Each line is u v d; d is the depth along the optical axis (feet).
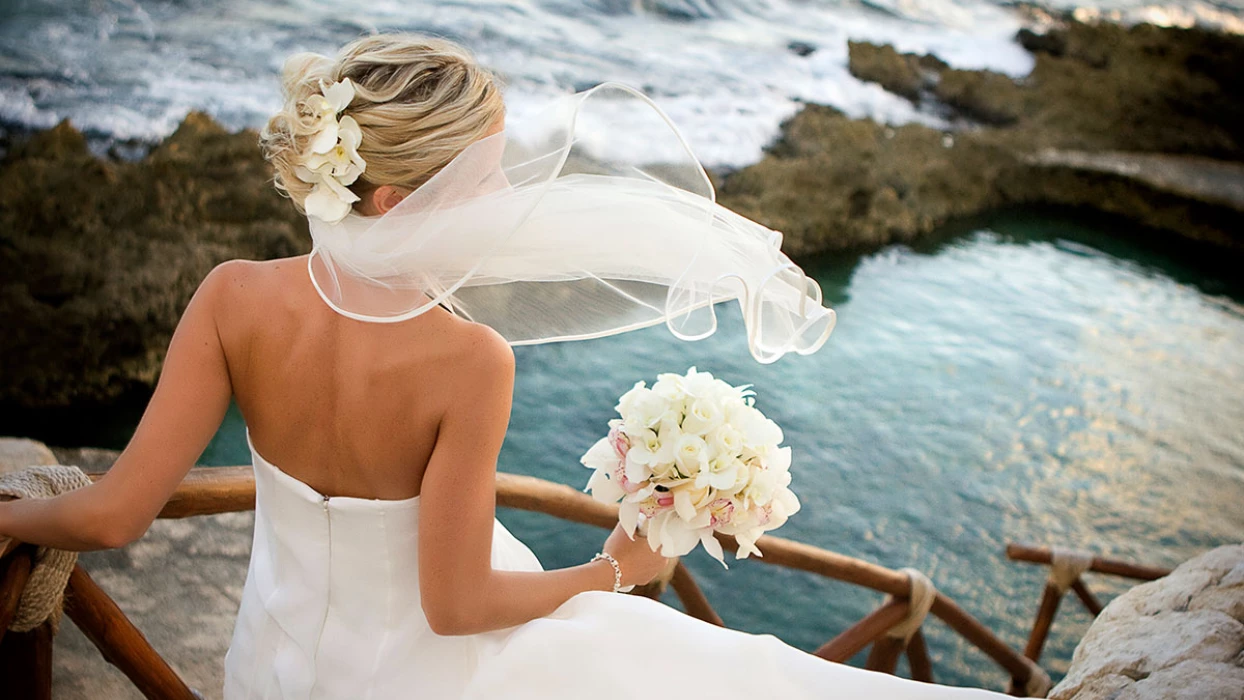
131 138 22.41
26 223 20.68
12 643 5.06
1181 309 29.99
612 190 4.16
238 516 10.43
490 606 4.17
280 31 28.73
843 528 19.69
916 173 33.01
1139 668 5.58
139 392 20.68
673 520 4.54
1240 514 21.47
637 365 23.04
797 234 29.99
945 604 9.71
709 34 38.17
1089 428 23.57
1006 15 42.65
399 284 3.84
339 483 4.11
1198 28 40.98
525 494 7.30
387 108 3.68
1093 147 37.29
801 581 18.31
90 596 5.30
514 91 28.66
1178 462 22.52
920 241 32.07
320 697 4.34
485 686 4.22
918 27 42.52
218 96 24.84
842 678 4.44
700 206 4.26
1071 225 34.76
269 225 22.71
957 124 36.37
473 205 3.72
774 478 4.49
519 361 22.49
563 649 4.29
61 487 4.99
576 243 4.08
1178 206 34.68
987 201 34.58
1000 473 21.68
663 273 4.31
